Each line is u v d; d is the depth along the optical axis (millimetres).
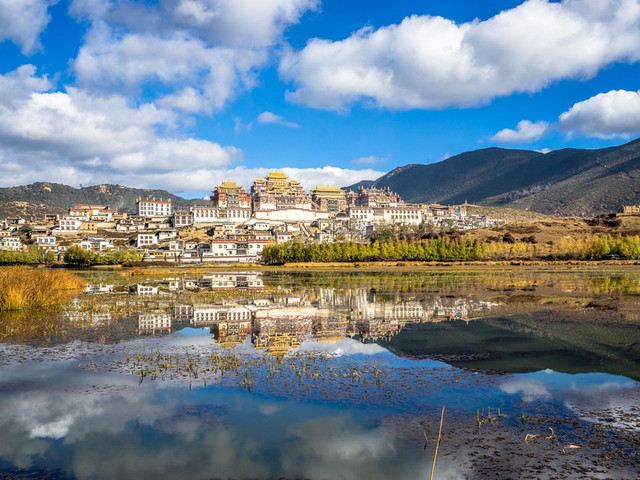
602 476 11594
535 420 15180
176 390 18438
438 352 24688
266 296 54156
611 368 21438
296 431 14492
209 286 70875
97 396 17812
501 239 186625
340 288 66125
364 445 13492
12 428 14992
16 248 196000
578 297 50875
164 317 36750
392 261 161375
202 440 14031
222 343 26969
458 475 11648
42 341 27344
